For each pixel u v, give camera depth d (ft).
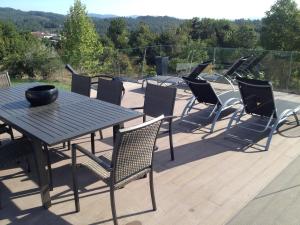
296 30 84.28
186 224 7.89
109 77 16.85
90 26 59.41
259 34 92.53
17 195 9.18
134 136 7.01
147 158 7.91
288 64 23.47
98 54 39.78
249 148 12.48
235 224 7.84
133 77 28.99
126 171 7.46
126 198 8.99
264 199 8.87
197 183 9.77
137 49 29.50
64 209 8.54
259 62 24.66
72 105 10.28
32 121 8.63
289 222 7.86
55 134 7.63
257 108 13.83
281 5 85.20
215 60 26.89
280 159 11.43
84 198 9.02
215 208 8.50
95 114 9.30
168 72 26.66
